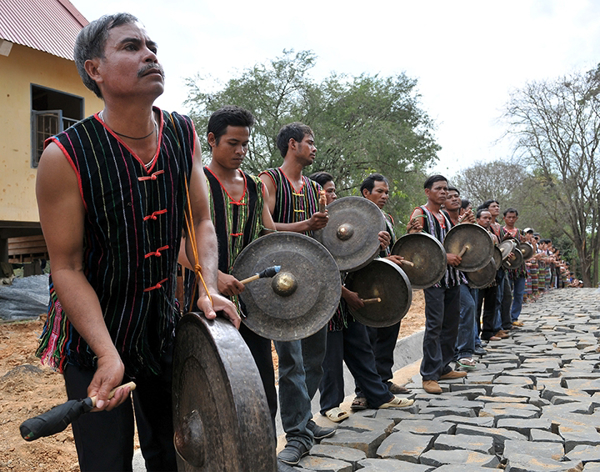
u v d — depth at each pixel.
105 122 2.07
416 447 3.98
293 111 22.09
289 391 3.80
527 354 7.82
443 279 5.82
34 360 7.37
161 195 2.12
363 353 4.95
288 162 4.30
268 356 3.53
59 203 1.99
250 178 3.65
